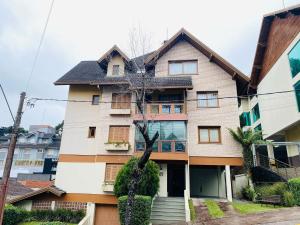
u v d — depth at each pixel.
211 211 16.95
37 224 18.58
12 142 12.67
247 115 35.16
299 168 20.38
